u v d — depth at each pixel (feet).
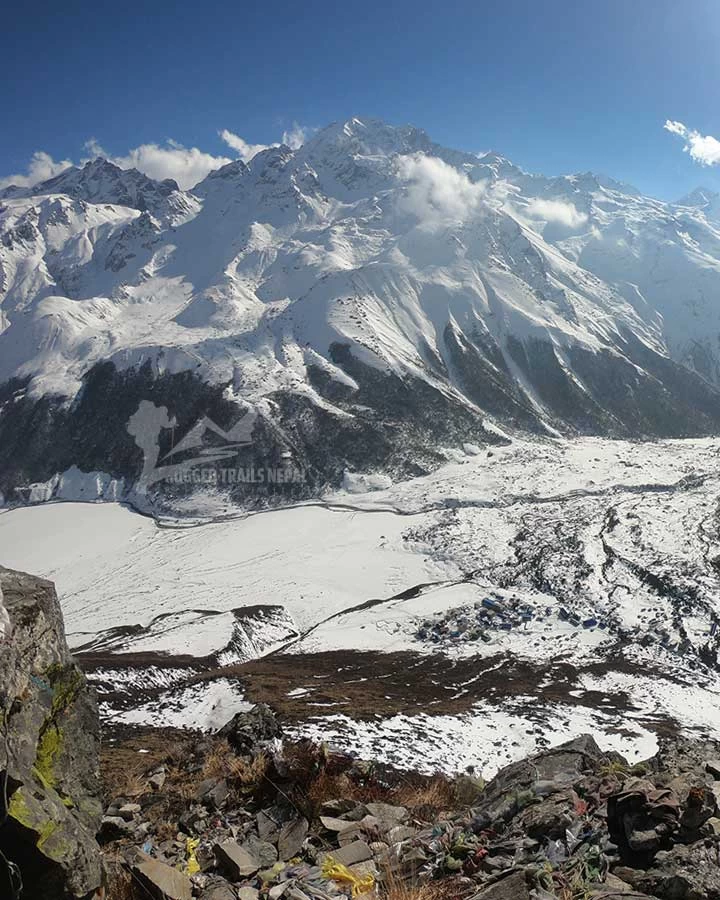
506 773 38.22
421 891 23.61
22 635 21.63
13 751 18.94
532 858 25.21
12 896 17.37
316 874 26.50
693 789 25.95
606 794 30.04
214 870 28.73
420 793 41.14
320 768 39.37
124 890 25.30
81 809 20.93
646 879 22.77
